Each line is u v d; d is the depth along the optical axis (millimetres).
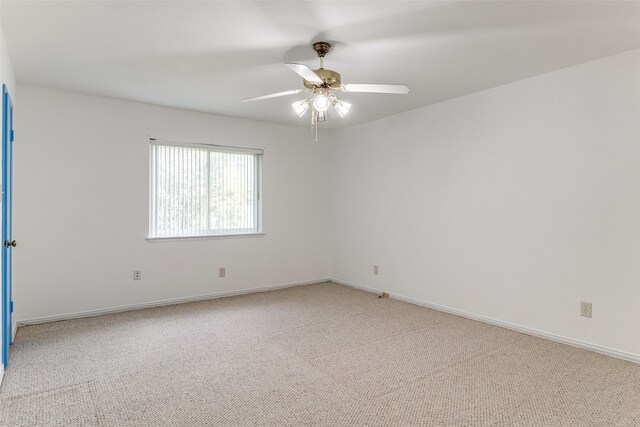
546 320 3262
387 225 4773
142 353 2922
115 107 4016
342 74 3252
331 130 5621
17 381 2439
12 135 3131
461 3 2129
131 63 3020
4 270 2590
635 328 2768
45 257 3668
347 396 2271
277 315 3945
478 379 2494
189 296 4508
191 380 2477
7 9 2180
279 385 2410
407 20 2320
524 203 3404
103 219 3965
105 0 2090
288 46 2695
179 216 4465
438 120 4141
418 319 3814
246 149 4910
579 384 2422
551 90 3211
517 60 2965
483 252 3729
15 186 3525
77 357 2832
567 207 3123
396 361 2781
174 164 4430
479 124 3748
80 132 3828
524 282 3410
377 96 3896
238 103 4152
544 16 2279
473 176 3807
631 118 2779
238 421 2008
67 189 3770
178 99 4012
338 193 5543
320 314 3986
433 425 1976
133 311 4078
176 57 2889
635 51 2754
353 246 5293
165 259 4344
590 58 2926
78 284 3832
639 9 2195
